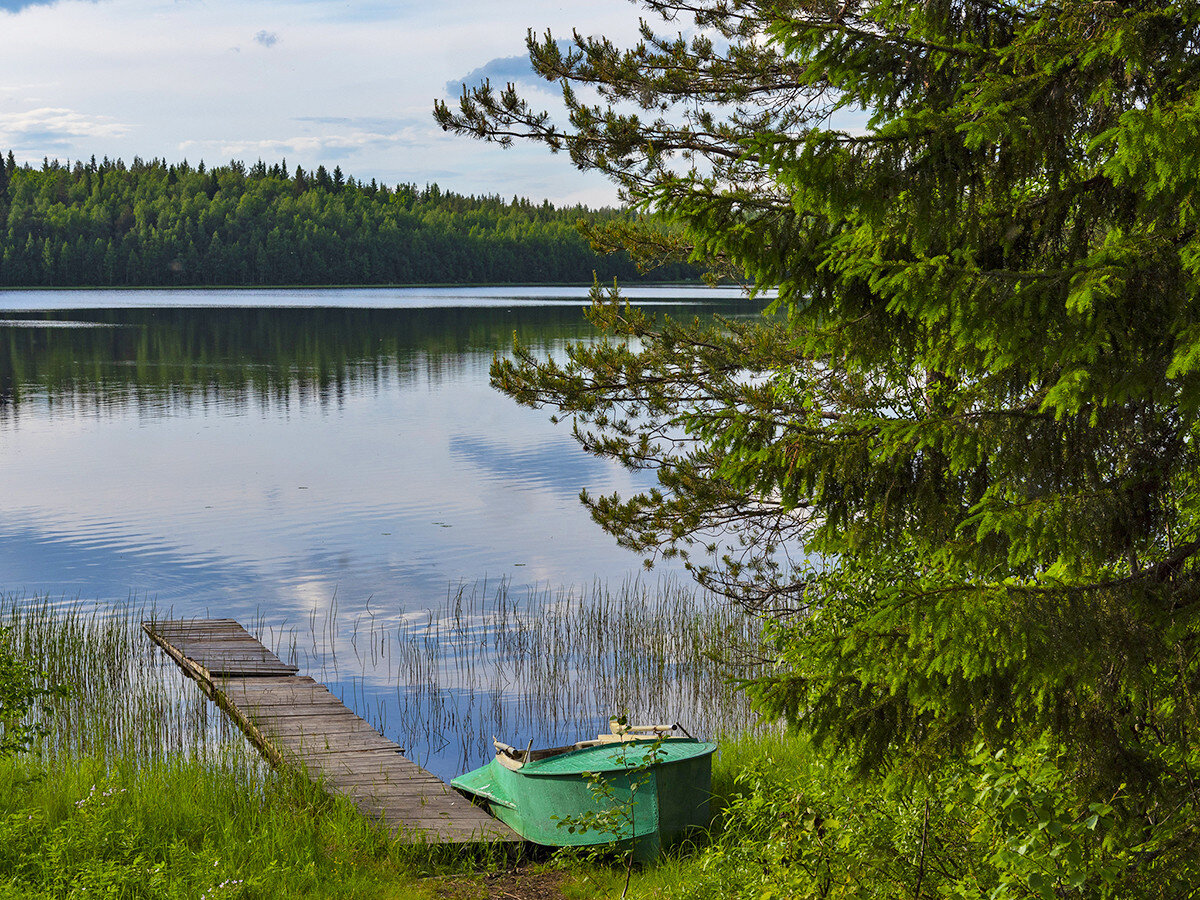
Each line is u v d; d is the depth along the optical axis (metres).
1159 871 3.46
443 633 14.09
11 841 7.07
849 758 4.17
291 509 20.89
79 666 12.16
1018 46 3.61
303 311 85.06
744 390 8.20
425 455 26.72
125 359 47.19
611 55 9.12
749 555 10.60
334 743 10.00
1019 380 3.93
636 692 12.00
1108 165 3.02
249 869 7.09
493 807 8.88
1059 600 3.52
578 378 9.64
